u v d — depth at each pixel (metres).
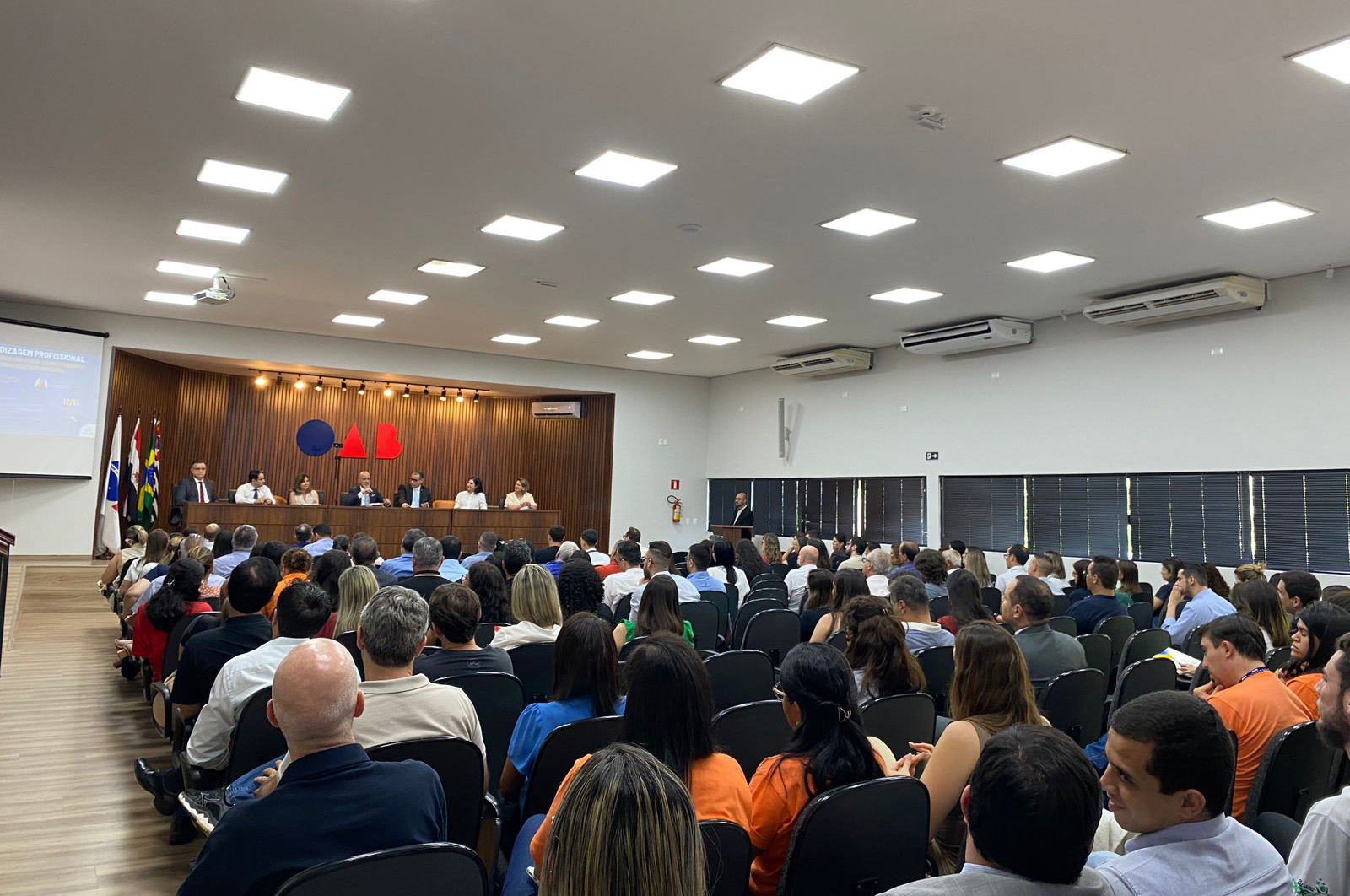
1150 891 1.30
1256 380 8.29
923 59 4.41
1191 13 3.91
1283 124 4.99
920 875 1.99
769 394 14.50
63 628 8.40
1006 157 5.59
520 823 2.62
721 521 15.27
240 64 4.66
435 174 6.18
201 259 8.58
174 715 3.55
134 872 3.21
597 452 15.02
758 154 5.68
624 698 2.90
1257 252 7.40
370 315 11.11
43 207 7.01
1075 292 8.97
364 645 2.46
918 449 11.84
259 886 1.56
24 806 3.83
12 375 10.32
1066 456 9.97
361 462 14.86
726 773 1.94
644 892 0.98
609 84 4.79
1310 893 1.47
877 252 7.76
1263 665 2.82
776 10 4.02
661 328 11.49
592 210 6.86
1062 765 1.16
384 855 1.49
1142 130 5.13
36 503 10.66
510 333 12.16
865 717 2.81
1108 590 5.68
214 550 6.98
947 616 4.95
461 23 4.21
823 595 5.25
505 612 4.42
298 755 1.70
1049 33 4.12
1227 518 8.48
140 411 12.07
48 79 4.87
